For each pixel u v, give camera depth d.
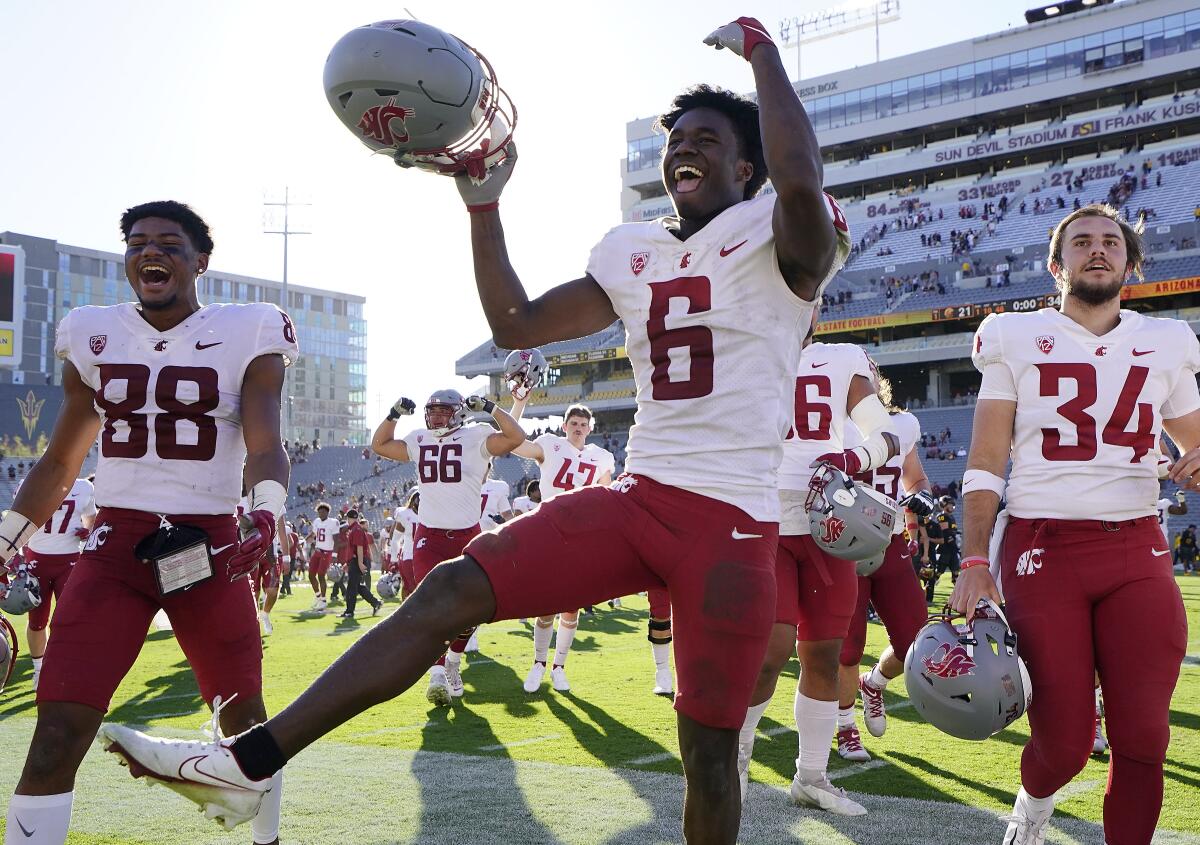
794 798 4.38
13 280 34.28
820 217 2.28
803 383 4.40
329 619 15.12
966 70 49.56
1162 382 3.22
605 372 52.38
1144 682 3.02
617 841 3.80
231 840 3.87
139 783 4.79
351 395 101.00
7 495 40.09
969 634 3.05
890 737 5.82
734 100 2.58
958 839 3.85
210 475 3.14
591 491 2.45
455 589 2.26
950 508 18.17
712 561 2.37
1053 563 3.15
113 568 2.98
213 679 3.06
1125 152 46.22
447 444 7.41
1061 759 3.08
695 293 2.45
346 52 2.30
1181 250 39.03
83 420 3.30
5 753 5.56
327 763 5.16
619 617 14.95
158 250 3.14
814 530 3.80
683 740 2.41
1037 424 3.23
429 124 2.32
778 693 7.67
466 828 3.99
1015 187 46.84
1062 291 3.36
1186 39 44.34
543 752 5.41
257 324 3.22
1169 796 4.39
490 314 2.60
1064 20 47.09
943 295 42.75
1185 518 29.69
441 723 6.30
